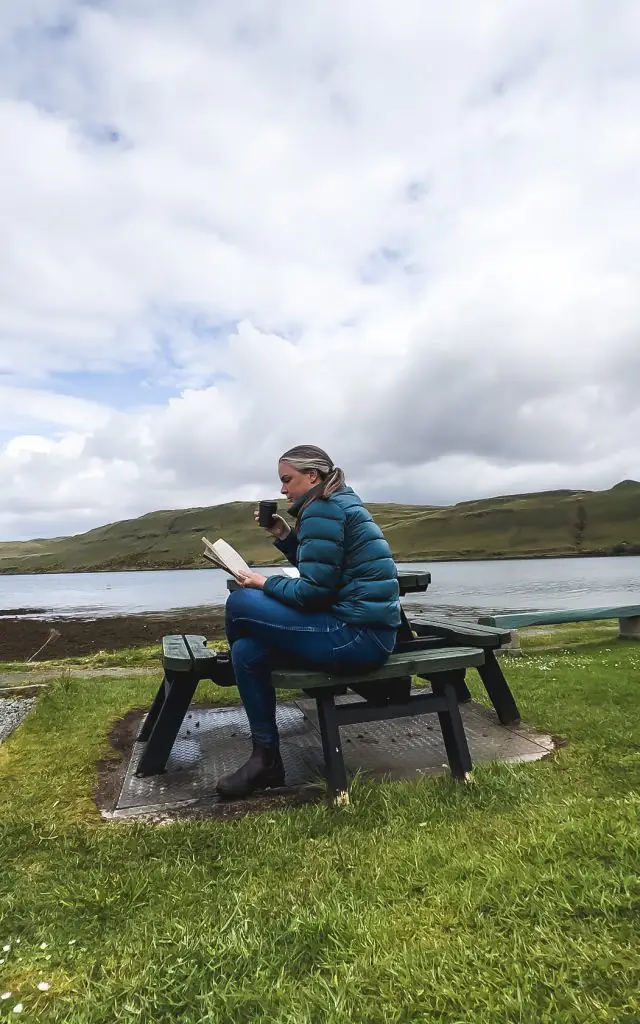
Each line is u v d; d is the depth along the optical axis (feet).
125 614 77.41
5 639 48.01
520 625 28.12
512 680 20.38
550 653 27.73
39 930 7.00
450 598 85.25
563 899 6.67
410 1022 5.28
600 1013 5.14
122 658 31.12
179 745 14.14
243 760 13.00
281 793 11.06
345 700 18.39
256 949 6.33
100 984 6.00
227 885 7.75
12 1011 5.62
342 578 10.44
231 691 19.63
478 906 6.80
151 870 8.27
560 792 10.27
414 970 5.82
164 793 11.25
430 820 9.38
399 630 13.80
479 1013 5.30
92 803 10.98
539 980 5.60
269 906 7.13
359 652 10.10
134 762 13.03
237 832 9.27
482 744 13.47
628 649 27.63
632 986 5.44
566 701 17.01
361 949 6.25
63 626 58.59
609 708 15.99
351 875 7.78
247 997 5.63
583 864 7.40
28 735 15.51
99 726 15.93
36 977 6.24
